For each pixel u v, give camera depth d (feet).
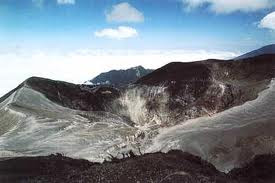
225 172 180.14
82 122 265.34
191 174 137.18
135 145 224.12
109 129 251.19
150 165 139.23
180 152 180.04
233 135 202.90
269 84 276.62
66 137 239.91
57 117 269.44
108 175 135.64
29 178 147.95
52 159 172.76
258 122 210.38
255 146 192.54
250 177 165.17
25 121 260.01
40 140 237.66
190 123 249.34
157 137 233.14
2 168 159.94
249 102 251.80
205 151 197.77
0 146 228.84
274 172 165.58
